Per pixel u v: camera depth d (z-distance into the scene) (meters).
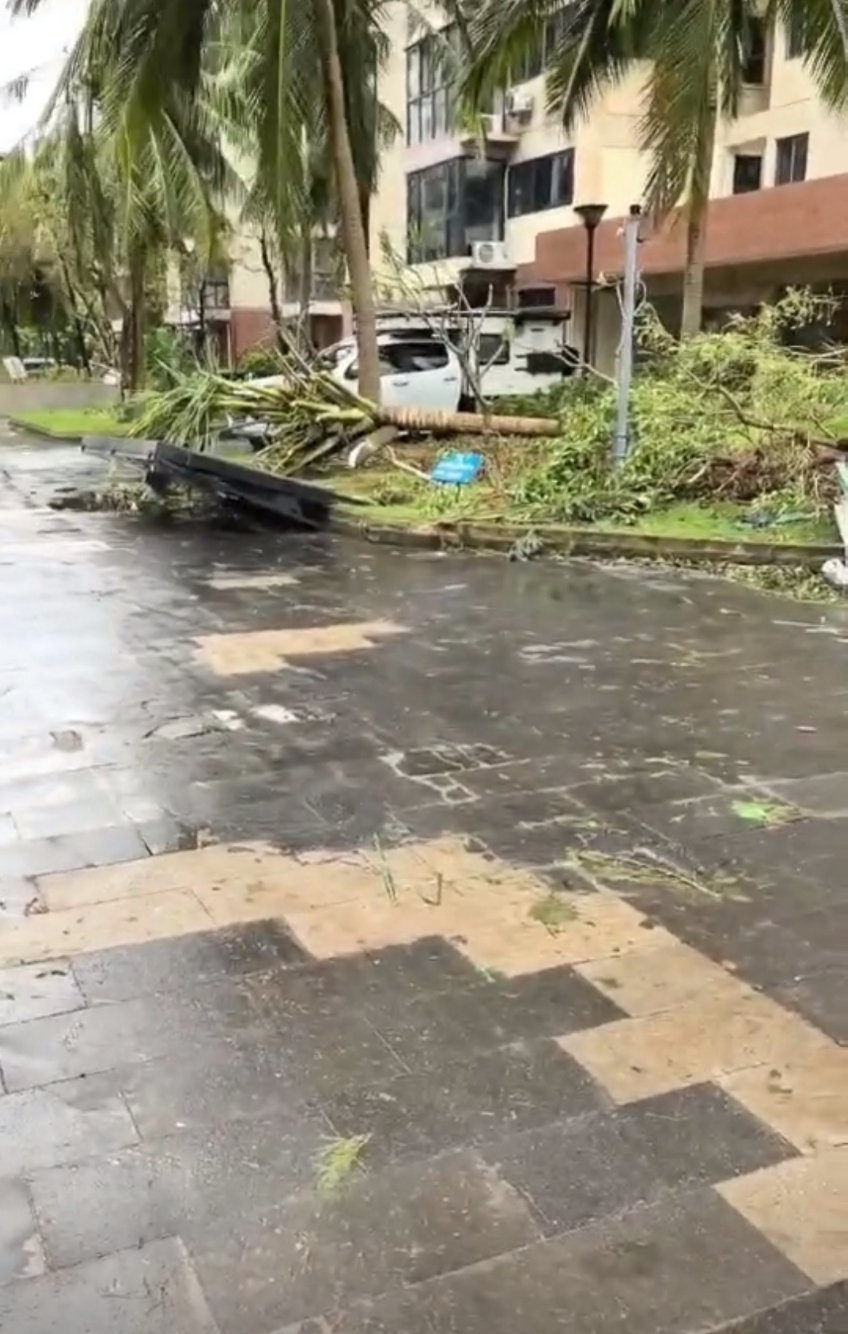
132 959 3.05
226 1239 2.10
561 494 10.02
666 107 12.04
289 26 12.48
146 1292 1.98
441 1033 2.72
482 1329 1.91
